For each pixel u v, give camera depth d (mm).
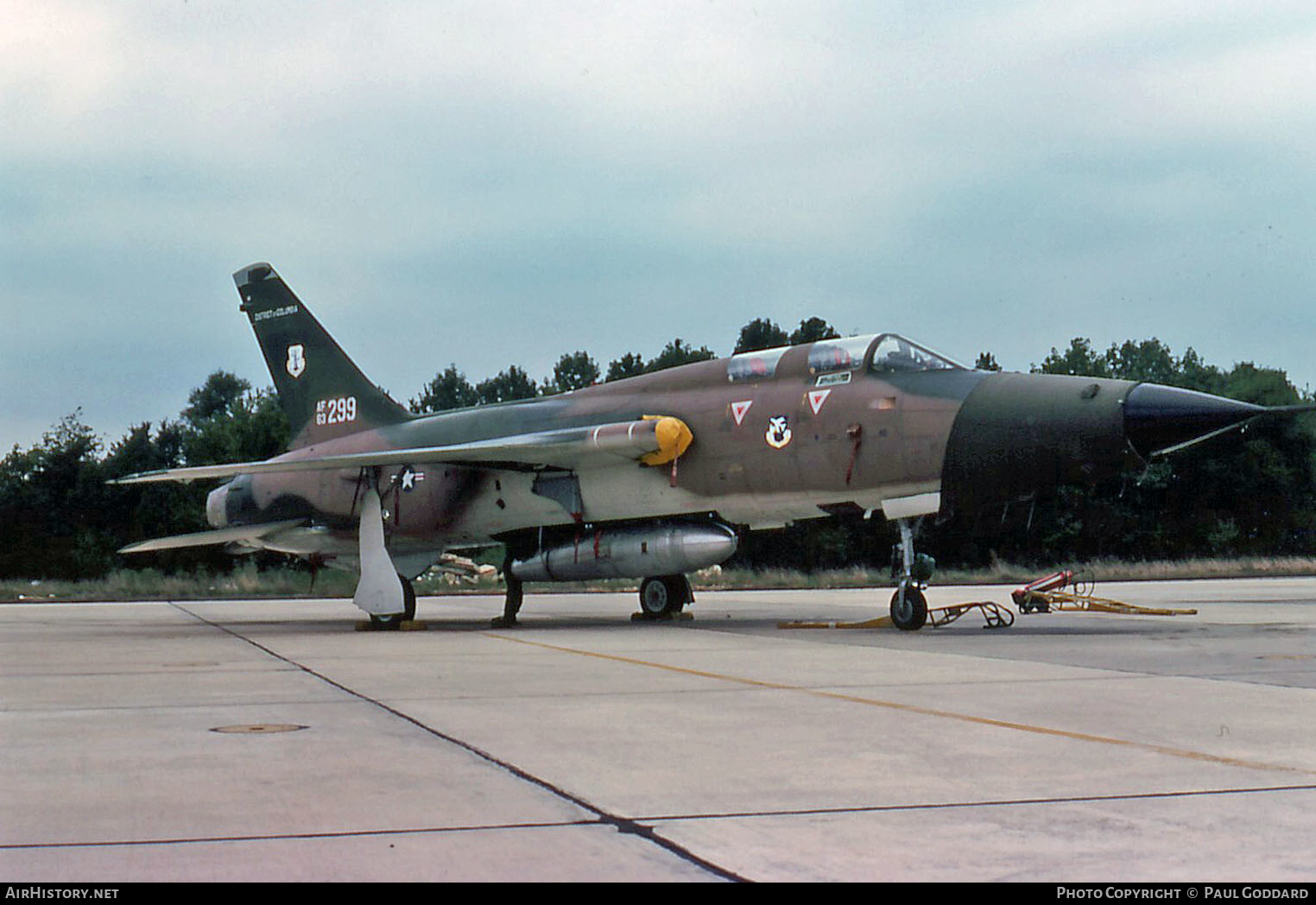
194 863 4281
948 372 16203
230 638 16812
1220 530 51344
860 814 4965
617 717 7832
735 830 4715
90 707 8617
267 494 22875
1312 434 52500
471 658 12758
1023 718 7633
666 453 17609
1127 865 4180
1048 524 49906
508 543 20453
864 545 47031
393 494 20859
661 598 20203
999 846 4441
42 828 4801
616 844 4512
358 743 6863
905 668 10961
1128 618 19062
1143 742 6668
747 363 17797
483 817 4957
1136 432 14383
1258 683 9508
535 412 19812
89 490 49812
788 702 8523
